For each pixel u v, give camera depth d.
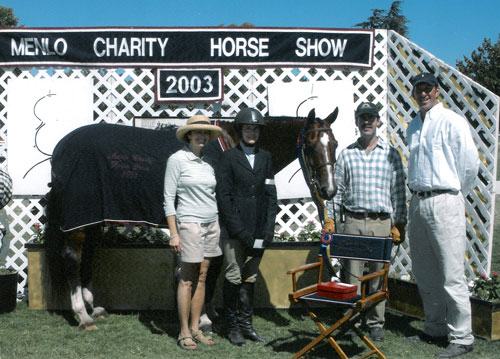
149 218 4.85
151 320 5.27
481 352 4.43
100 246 5.51
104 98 6.35
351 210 4.77
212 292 4.95
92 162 4.85
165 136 5.16
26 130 6.21
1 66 6.28
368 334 4.87
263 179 4.52
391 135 6.45
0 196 5.24
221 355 4.29
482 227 5.65
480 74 36.59
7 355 4.27
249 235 4.38
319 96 6.38
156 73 6.30
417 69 6.25
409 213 4.68
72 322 5.19
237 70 6.46
